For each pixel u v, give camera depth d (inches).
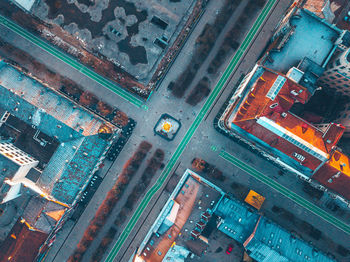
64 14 3545.8
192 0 3545.8
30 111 3243.1
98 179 3619.6
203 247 3307.1
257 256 3265.3
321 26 3004.4
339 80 3088.1
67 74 3597.4
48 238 3292.3
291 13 3063.5
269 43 3572.8
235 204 3344.0
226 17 3582.7
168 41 3567.9
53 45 3587.6
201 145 3629.4
